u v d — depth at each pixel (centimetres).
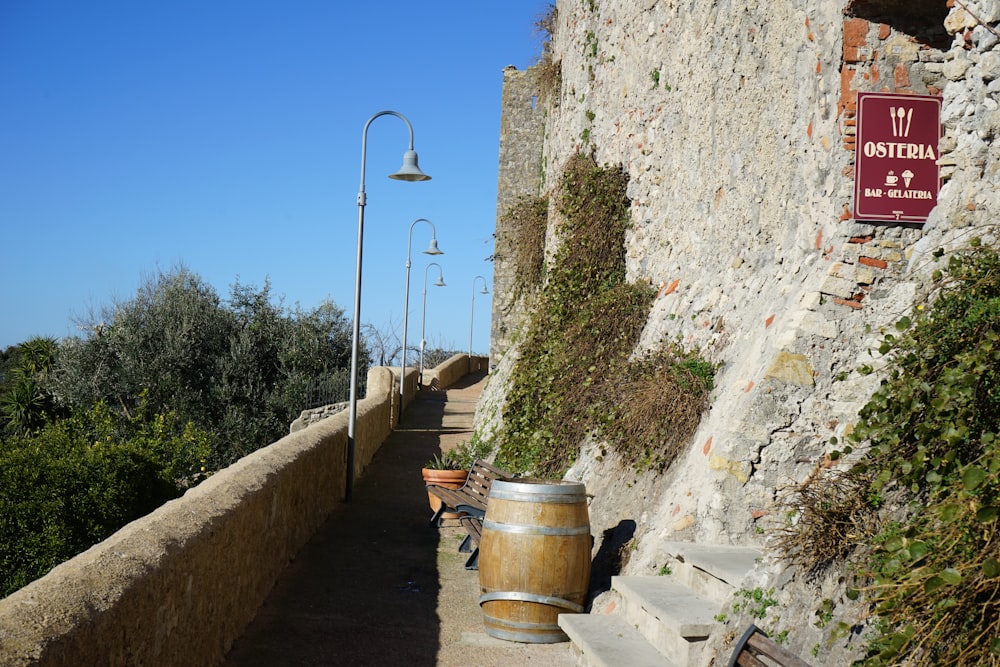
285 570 852
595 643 559
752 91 768
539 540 654
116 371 2620
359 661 612
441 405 2855
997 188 534
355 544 984
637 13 1099
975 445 395
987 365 392
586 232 1129
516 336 1521
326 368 2864
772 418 600
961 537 350
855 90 623
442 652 636
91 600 385
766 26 747
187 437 1916
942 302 455
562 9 1591
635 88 1102
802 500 475
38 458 1318
